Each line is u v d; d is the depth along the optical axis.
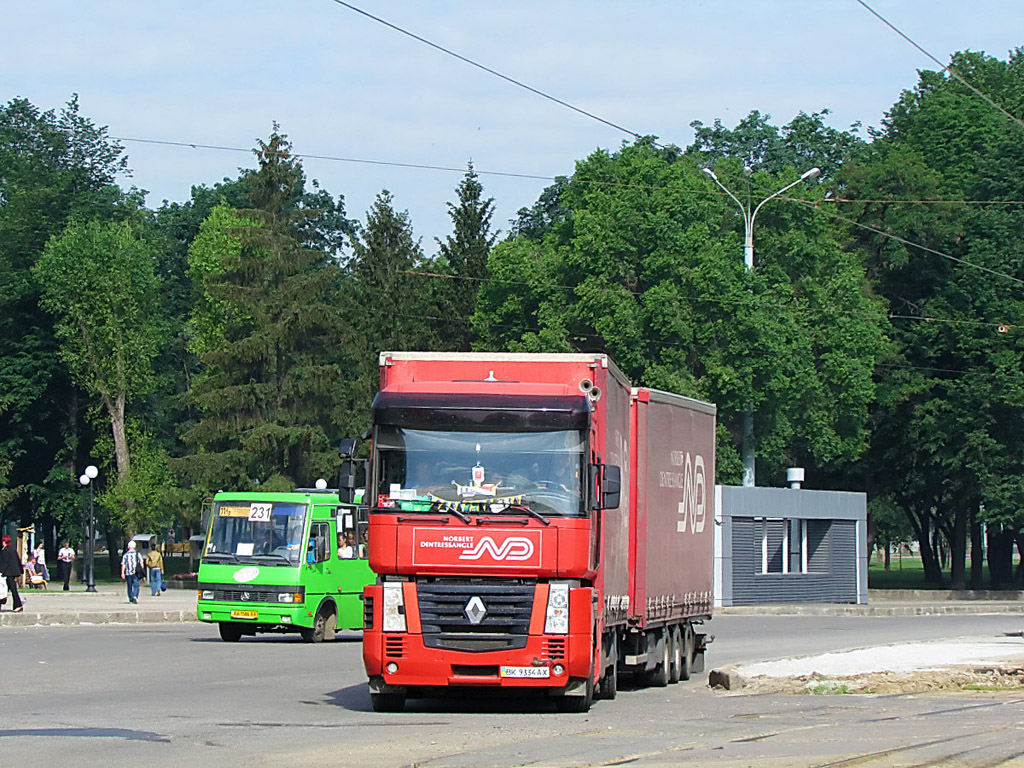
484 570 29.12
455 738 24.98
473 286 150.62
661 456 39.09
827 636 63.69
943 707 31.48
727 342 106.00
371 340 142.62
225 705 31.12
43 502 144.00
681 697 34.88
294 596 56.00
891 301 130.12
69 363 138.00
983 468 116.50
